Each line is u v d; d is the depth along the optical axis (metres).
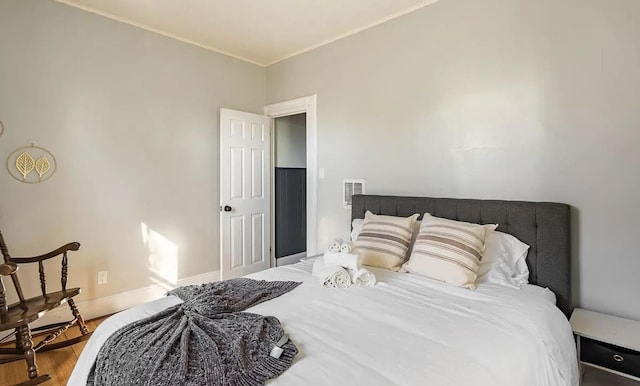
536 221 2.03
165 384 0.93
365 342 1.19
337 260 1.93
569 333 1.57
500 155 2.28
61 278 2.42
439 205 2.44
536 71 2.12
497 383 1.03
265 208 4.00
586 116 1.95
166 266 3.24
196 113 3.43
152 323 1.31
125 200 2.96
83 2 2.63
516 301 1.60
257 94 3.96
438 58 2.56
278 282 1.88
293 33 3.15
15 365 2.11
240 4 2.63
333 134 3.31
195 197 3.46
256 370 1.00
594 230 1.94
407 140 2.76
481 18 2.34
